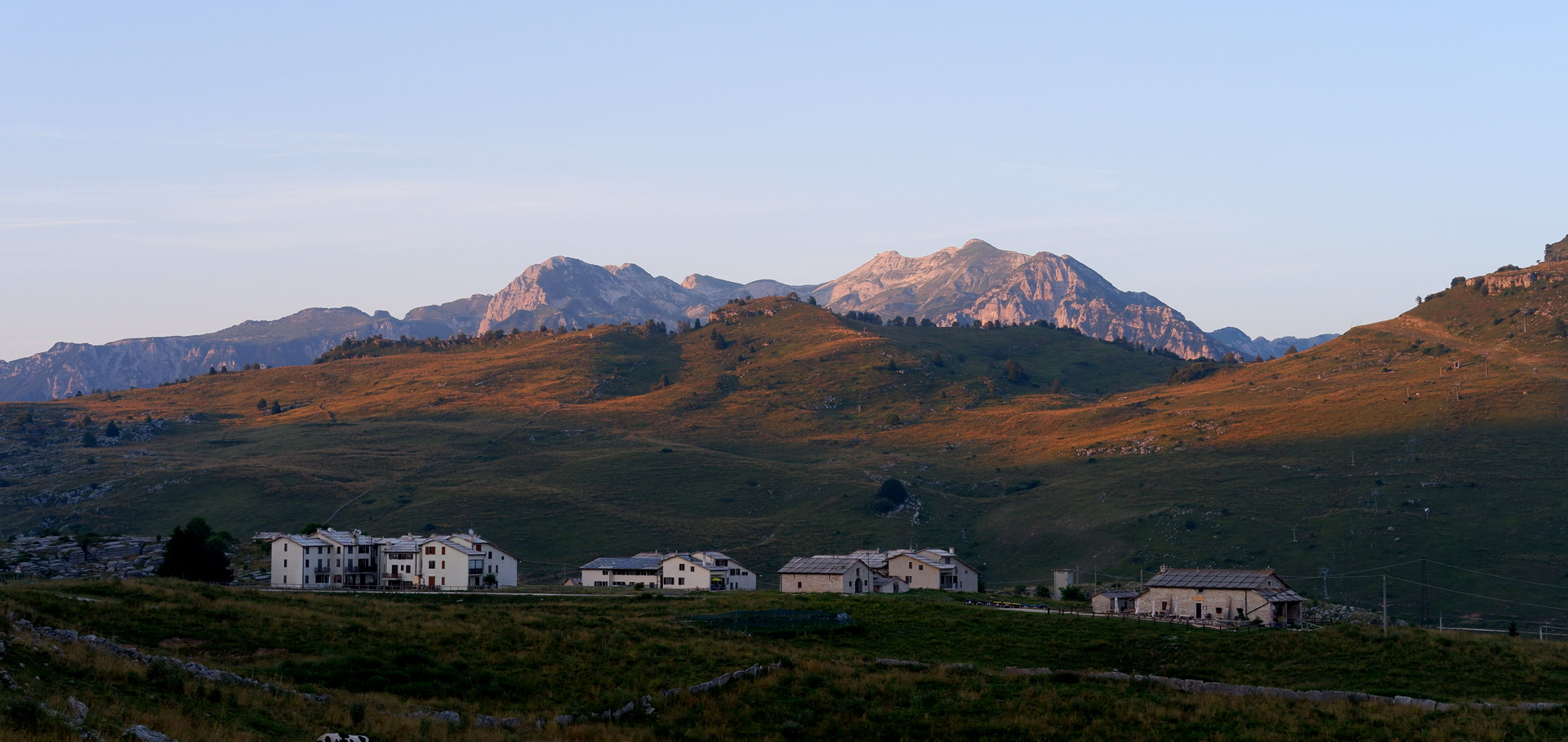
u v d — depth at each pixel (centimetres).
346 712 5484
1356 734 6488
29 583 9300
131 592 8812
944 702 6988
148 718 4494
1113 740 6359
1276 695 7494
